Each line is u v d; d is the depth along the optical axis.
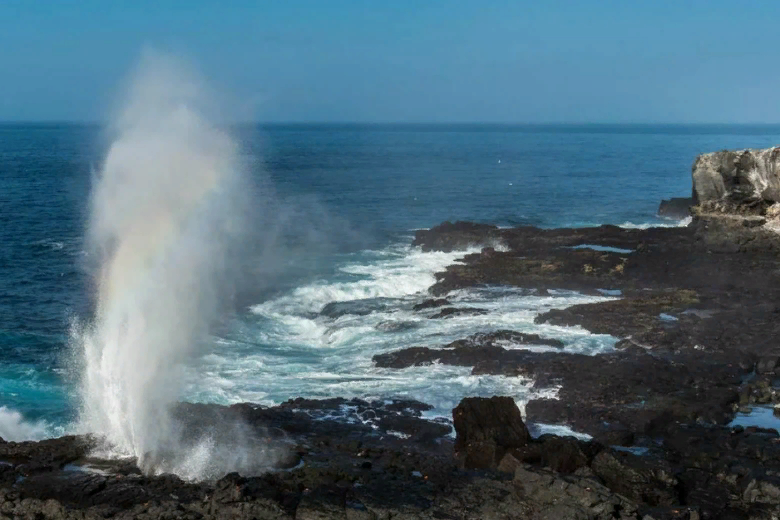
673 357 32.69
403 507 19.69
